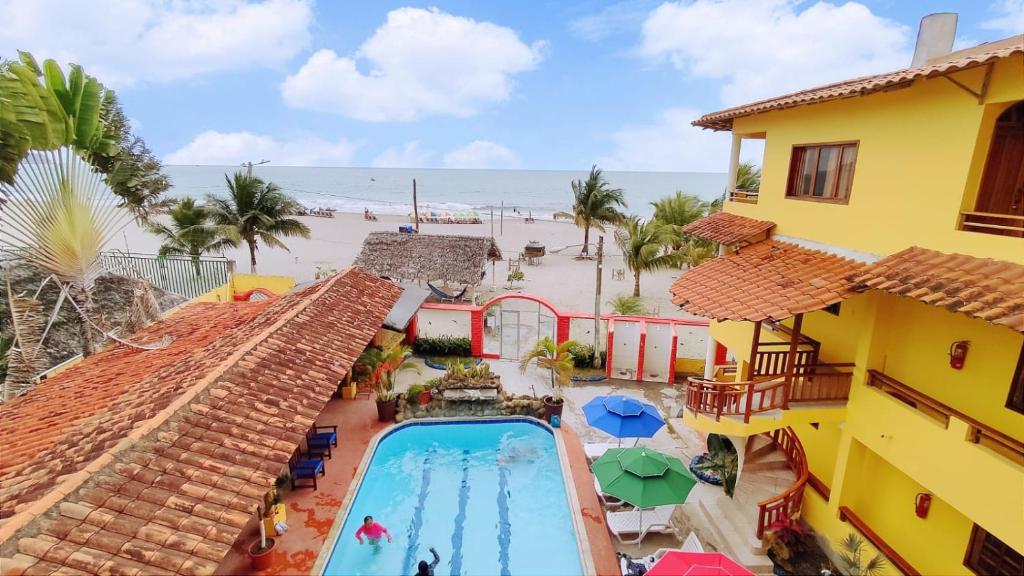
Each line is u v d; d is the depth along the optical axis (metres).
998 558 8.43
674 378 20.52
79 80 11.38
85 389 11.87
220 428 8.84
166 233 30.59
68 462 7.77
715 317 10.34
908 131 9.09
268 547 10.76
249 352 11.38
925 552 9.67
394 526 12.66
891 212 9.50
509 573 11.37
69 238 12.09
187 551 6.45
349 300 16.80
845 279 9.54
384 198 125.75
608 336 20.52
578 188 41.81
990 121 7.83
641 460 11.39
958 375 8.91
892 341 10.19
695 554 8.73
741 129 15.08
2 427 10.43
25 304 12.55
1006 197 8.24
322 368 12.09
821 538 11.58
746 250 12.98
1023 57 7.14
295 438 9.26
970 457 7.85
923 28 11.83
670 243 32.53
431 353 23.12
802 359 12.36
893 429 9.48
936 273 7.97
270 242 32.81
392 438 16.31
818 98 10.10
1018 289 6.88
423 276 30.91
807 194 12.09
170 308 20.59
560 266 43.34
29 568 5.68
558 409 16.75
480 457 15.55
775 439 14.46
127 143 20.09
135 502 6.91
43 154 11.11
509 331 25.92
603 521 12.43
